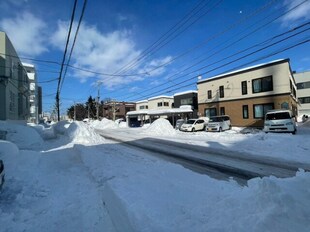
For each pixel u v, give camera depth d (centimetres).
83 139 1644
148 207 349
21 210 471
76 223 412
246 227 254
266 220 250
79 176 722
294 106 3209
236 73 2964
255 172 746
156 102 5791
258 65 2727
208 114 3369
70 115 10200
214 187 473
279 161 912
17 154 912
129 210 340
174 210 340
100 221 413
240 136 1722
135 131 2923
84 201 511
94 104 8612
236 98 2964
